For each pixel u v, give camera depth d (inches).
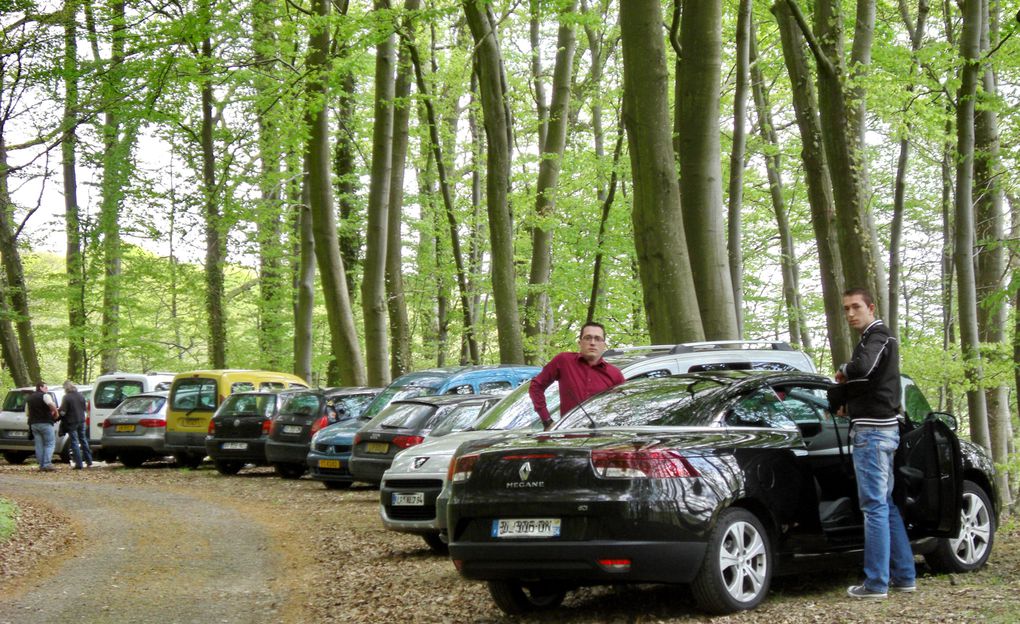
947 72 549.3
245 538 470.6
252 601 329.7
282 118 911.7
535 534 255.3
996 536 407.5
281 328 1354.6
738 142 675.4
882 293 539.5
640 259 483.2
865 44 568.7
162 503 618.5
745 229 1182.3
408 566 381.7
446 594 321.7
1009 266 625.9
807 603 265.1
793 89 576.7
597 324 342.6
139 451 912.3
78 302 1301.7
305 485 721.0
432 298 1441.9
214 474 830.5
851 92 504.4
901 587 277.6
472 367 650.8
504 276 772.0
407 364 1009.5
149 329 1320.1
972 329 555.5
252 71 867.4
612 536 246.5
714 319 504.4
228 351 1397.6
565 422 293.6
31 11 658.2
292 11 843.4
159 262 1273.4
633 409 287.0
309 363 1121.4
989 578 297.4
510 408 411.2
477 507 263.7
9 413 1010.7
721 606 252.7
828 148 491.2
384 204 943.7
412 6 882.1
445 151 1263.5
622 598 295.0
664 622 254.1
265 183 1061.1
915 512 280.5
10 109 686.5
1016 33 530.0
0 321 1125.7
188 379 880.9
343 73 752.3
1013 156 611.2
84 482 768.9
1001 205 721.0
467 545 264.7
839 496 293.9
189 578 372.5
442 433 524.4
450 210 932.0
